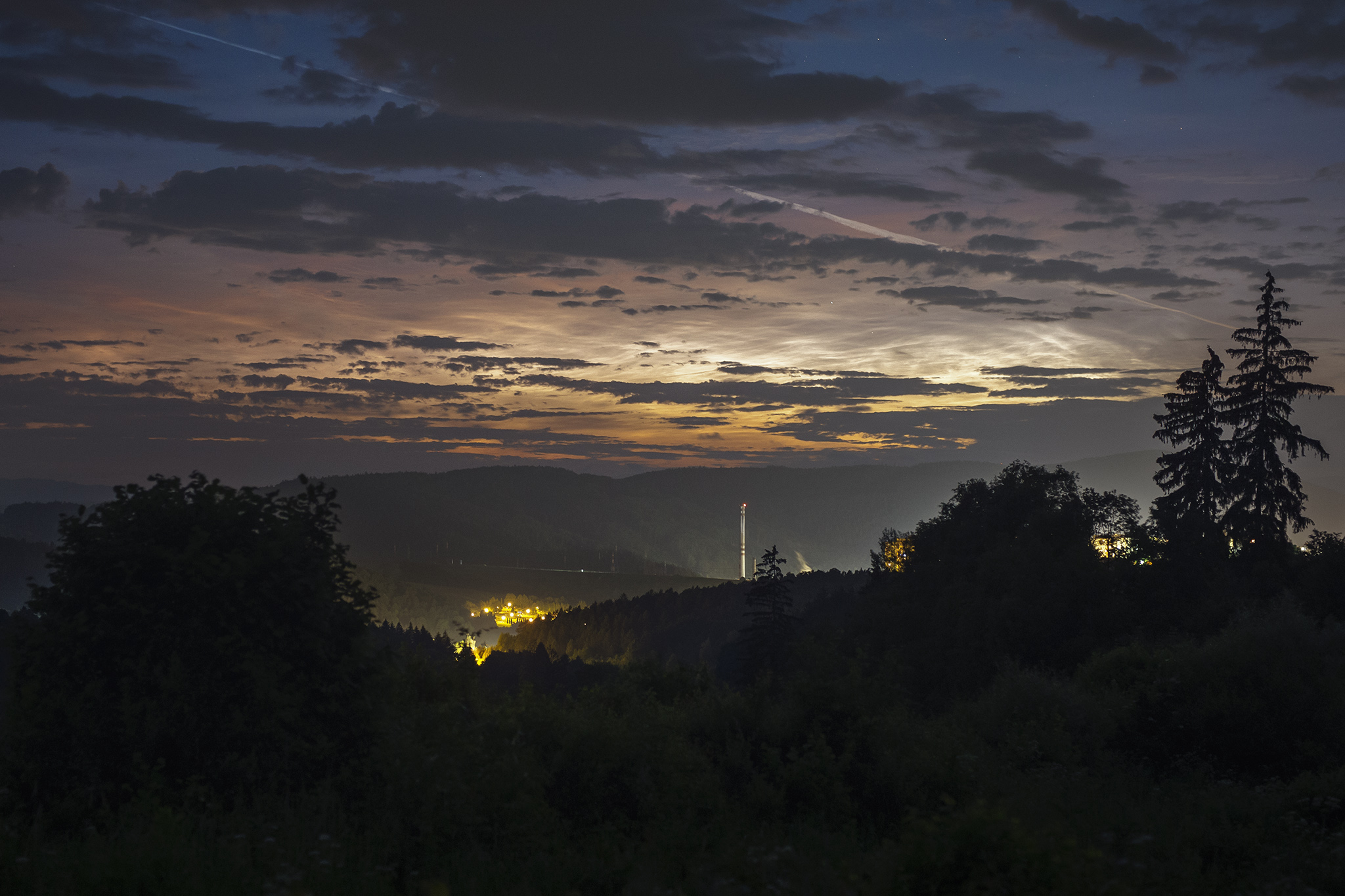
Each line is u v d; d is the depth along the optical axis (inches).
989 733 621.9
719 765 438.0
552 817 347.9
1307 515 1959.9
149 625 352.2
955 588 1753.2
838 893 260.4
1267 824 417.4
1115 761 610.2
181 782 334.3
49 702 338.0
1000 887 245.3
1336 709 663.8
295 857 277.6
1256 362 2022.6
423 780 319.3
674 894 268.1
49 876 253.9
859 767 429.7
